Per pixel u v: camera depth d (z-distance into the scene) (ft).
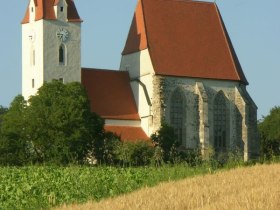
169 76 587.27
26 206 267.80
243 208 204.23
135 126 589.32
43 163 503.61
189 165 338.54
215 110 602.03
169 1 613.52
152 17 604.49
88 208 231.30
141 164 518.37
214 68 604.49
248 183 253.65
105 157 526.16
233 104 607.78
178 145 563.48
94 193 281.74
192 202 222.07
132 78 604.08
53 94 535.19
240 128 607.78
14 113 529.45
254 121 614.75
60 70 567.18
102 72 604.08
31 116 522.06
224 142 603.26
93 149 527.81
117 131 581.94
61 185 306.14
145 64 592.19
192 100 593.01
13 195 289.94
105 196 273.54
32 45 571.69
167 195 236.43
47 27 563.07
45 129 520.01
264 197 213.66
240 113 608.60
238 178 269.64
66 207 239.50
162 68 586.45
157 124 579.48
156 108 580.71
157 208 218.79
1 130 526.98
